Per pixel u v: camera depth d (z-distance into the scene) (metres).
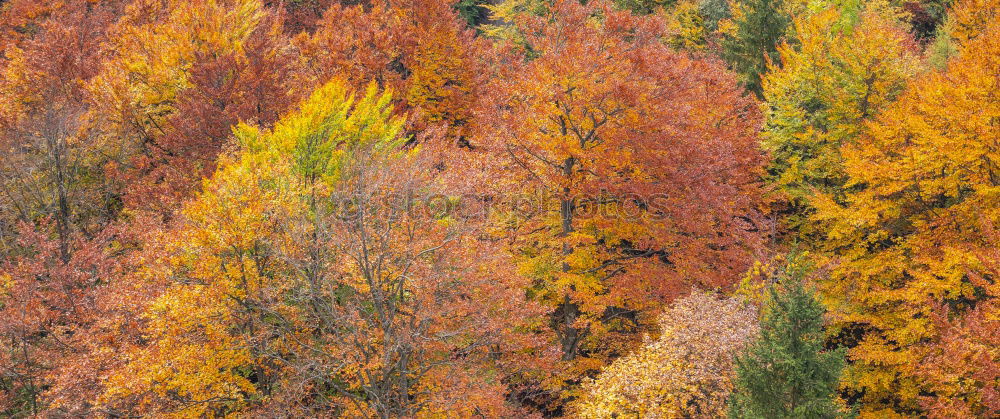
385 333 13.77
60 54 24.91
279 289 14.66
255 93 22.08
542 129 19.62
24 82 23.81
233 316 14.64
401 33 30.30
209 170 20.33
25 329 16.47
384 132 18.45
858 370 19.28
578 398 18.62
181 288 14.21
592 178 18.64
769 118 24.06
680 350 13.80
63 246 20.34
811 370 10.48
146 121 24.91
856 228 20.39
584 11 18.75
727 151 19.44
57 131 21.41
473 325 14.80
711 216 19.75
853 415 10.57
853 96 22.42
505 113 18.73
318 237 14.53
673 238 19.14
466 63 31.12
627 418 13.56
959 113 16.56
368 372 14.07
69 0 33.94
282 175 15.51
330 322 14.84
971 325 13.22
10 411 16.94
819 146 23.14
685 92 19.05
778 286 15.51
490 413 14.98
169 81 23.88
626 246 23.70
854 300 19.75
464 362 15.57
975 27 27.27
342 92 17.84
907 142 19.31
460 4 52.16
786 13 33.53
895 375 18.92
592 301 17.97
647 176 19.17
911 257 19.02
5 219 22.03
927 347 16.05
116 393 13.83
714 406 13.30
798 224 24.06
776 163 24.31
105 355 14.36
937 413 13.34
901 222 20.30
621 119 18.44
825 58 23.61
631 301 19.34
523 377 19.61
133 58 24.28
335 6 32.94
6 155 21.38
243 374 16.91
